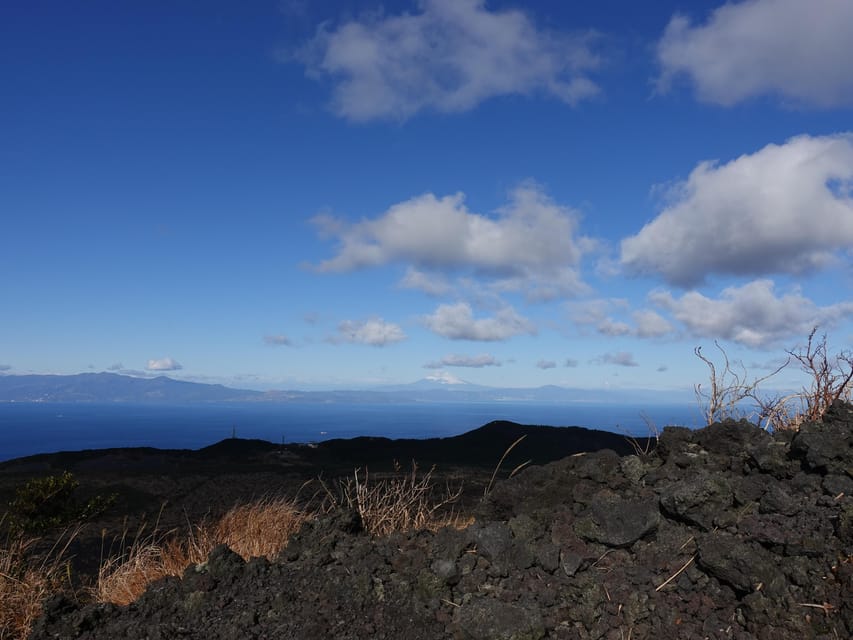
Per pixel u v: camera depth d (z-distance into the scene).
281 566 4.00
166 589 3.76
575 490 4.13
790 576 3.14
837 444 3.75
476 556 3.74
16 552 5.73
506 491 4.39
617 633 3.09
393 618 3.34
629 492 4.02
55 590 5.06
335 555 4.04
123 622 3.52
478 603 3.29
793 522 3.40
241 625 3.35
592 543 3.65
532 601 3.29
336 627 3.28
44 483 6.93
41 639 3.46
